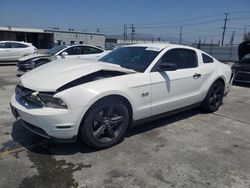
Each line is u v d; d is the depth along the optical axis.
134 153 3.61
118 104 3.64
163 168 3.26
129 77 3.79
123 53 4.68
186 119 5.14
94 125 3.52
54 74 3.59
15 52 14.22
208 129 4.66
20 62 10.07
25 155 3.46
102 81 3.53
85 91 3.31
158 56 4.29
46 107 3.23
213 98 5.54
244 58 10.27
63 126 3.21
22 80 3.70
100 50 11.62
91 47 11.38
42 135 3.33
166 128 4.60
